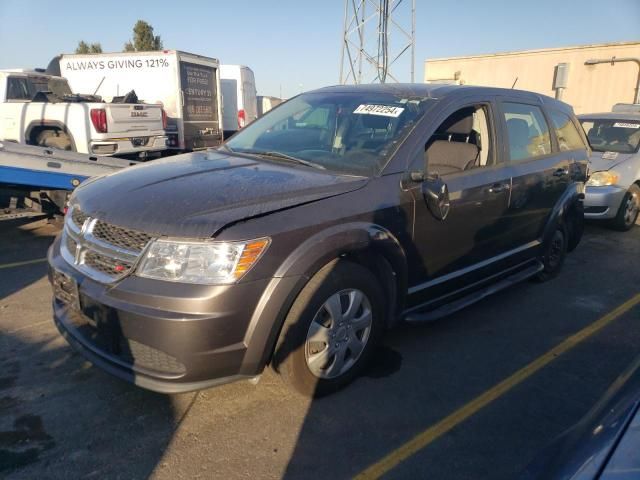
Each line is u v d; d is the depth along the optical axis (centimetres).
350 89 426
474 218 384
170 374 252
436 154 376
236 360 258
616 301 497
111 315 257
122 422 283
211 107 1346
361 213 301
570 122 541
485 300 488
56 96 1004
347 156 343
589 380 350
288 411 298
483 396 324
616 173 773
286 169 333
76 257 285
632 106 1241
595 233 795
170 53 1180
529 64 1923
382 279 330
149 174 317
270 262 259
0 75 1021
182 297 244
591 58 1756
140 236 258
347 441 275
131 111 954
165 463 254
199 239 247
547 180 470
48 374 327
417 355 372
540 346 396
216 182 296
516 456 270
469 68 2117
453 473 256
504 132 422
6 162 554
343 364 314
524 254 466
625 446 136
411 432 285
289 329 278
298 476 249
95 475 244
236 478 246
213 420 288
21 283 487
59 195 616
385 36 2084
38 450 259
